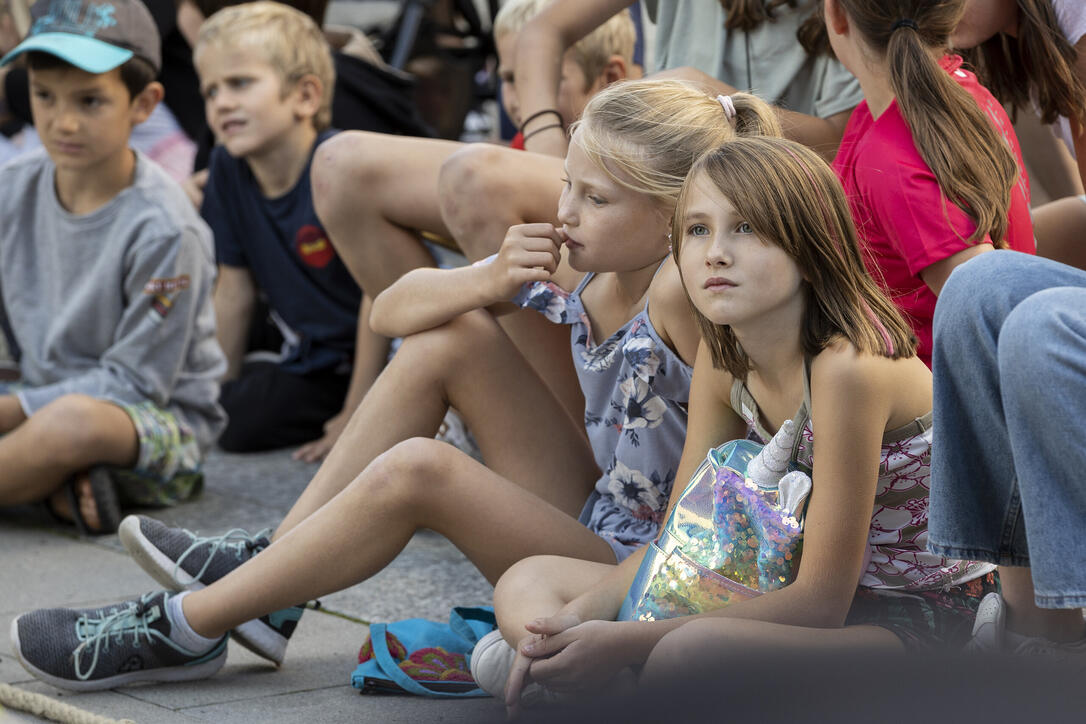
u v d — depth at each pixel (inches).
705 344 216.5
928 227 235.9
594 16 332.5
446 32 697.0
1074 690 120.7
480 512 223.3
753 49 321.7
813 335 195.9
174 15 584.4
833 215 195.8
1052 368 162.6
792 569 196.7
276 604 229.9
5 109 568.4
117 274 374.6
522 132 328.5
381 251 323.6
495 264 240.2
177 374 381.4
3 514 383.2
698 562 200.2
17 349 393.4
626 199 220.7
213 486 410.6
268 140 440.5
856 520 193.3
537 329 275.7
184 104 596.7
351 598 293.3
